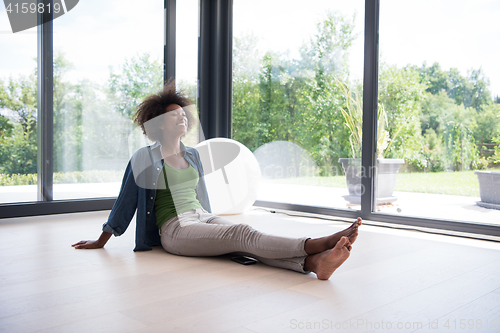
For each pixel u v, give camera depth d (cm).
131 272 190
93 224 320
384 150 333
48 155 347
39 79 339
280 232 301
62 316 136
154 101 208
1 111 323
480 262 215
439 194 305
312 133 381
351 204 353
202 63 448
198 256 218
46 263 206
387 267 204
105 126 378
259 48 425
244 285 172
